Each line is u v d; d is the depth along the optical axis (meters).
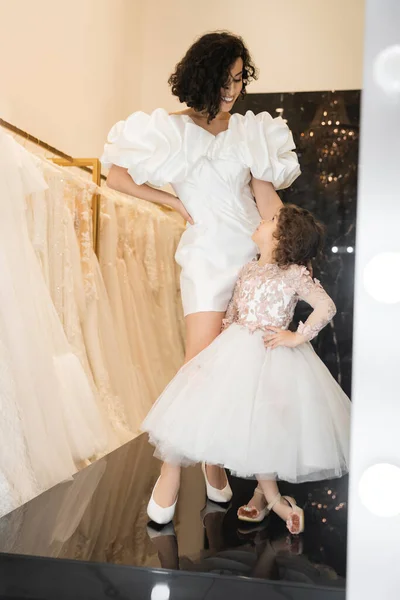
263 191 2.42
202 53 2.27
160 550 1.94
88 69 4.85
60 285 3.52
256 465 1.92
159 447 2.10
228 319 2.28
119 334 4.24
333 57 5.38
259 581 1.73
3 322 2.72
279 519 2.29
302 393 2.03
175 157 2.26
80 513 2.30
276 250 2.20
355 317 0.92
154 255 4.99
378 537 0.91
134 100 5.61
